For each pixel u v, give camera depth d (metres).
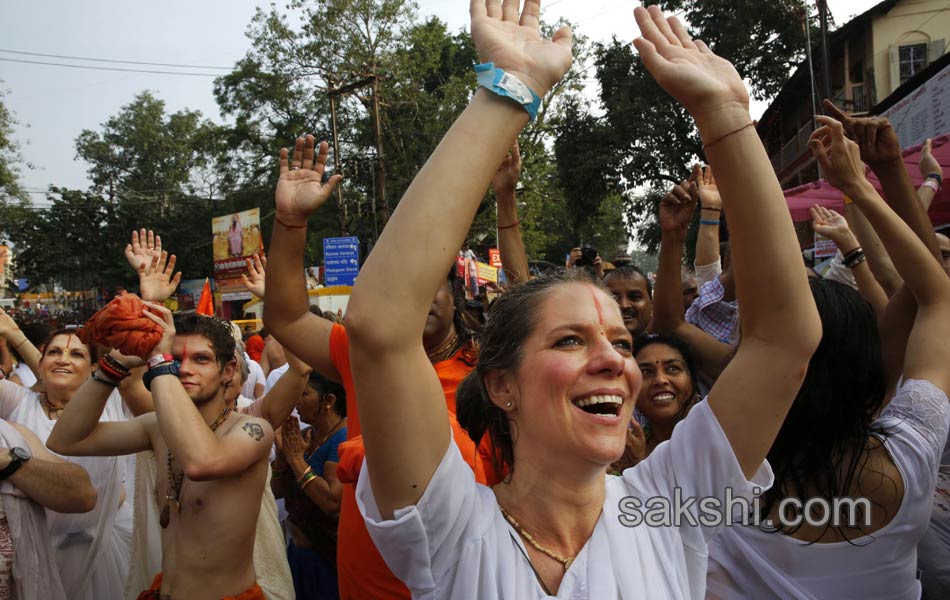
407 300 1.26
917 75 10.16
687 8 21.98
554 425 1.37
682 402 2.96
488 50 1.39
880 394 1.88
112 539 3.55
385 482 1.33
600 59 23.44
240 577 2.67
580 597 1.34
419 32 31.62
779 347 1.46
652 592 1.38
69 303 45.81
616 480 1.58
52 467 2.87
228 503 2.62
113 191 46.59
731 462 1.48
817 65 17.86
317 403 3.90
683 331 3.34
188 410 2.52
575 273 1.49
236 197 38.69
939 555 2.38
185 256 42.12
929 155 3.26
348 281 19.81
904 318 2.39
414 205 1.30
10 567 2.74
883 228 2.14
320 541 3.48
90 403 2.85
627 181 23.17
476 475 1.96
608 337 1.42
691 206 3.35
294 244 2.46
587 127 23.62
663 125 21.81
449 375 2.71
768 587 1.83
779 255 1.42
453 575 1.37
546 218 36.12
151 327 2.52
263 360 7.03
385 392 1.28
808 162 17.84
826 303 1.83
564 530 1.41
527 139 29.67
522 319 1.44
